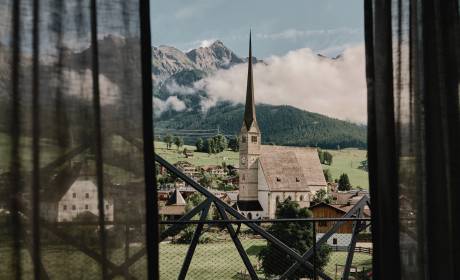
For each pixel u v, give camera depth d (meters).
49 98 1.60
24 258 1.56
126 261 1.66
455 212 2.13
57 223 1.60
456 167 2.12
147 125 1.70
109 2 1.68
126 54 1.69
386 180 2.04
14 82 1.56
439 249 2.10
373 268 2.04
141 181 1.69
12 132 1.55
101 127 1.65
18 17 1.57
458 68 2.16
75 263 1.61
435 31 2.14
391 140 2.04
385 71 2.05
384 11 2.07
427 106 2.12
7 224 1.54
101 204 1.64
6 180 1.54
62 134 1.61
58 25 1.62
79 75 1.63
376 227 2.03
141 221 1.68
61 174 1.60
